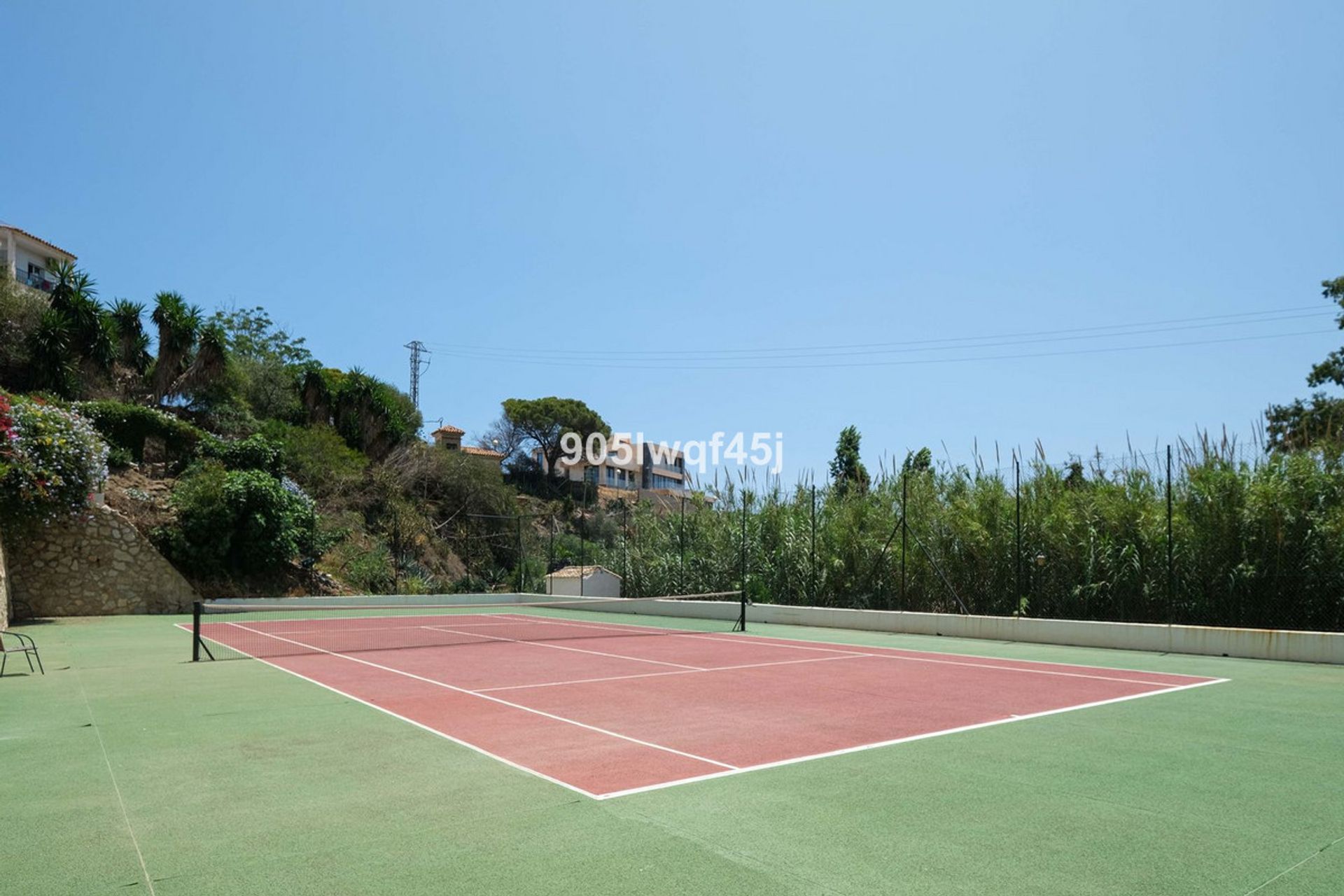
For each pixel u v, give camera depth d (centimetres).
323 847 462
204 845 466
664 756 682
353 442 3922
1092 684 1124
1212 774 634
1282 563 1547
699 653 1499
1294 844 476
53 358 2944
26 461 2036
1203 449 1733
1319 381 3045
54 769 640
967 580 2000
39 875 421
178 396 3512
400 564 3250
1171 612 1603
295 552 2728
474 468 4122
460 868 430
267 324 4988
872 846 467
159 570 2377
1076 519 1833
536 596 2961
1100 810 538
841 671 1254
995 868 434
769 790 582
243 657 1404
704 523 2664
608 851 456
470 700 964
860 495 2402
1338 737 778
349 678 1145
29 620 2150
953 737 765
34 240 5047
